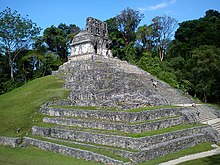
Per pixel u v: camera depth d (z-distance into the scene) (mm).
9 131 29672
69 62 49781
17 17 58250
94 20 51844
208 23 68750
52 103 34250
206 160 20562
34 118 31609
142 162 20156
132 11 74062
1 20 56375
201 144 26000
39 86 42938
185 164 19547
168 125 26688
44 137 27438
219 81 47656
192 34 69000
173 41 72250
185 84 49125
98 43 51594
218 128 30547
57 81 42281
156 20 72250
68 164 20594
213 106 40656
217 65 45250
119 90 33094
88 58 47938
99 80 36906
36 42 65062
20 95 40812
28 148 26234
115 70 41969
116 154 21000
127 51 70062
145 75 44406
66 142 24984
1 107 36688
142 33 71500
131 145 21312
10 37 58031
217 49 48312
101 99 32156
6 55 62062
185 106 35000
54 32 71938
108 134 23312
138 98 30578
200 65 47219
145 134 22797
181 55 65000
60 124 28906
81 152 22078
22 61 63125
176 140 23844
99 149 22203
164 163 20219
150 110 26625
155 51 73688
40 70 63781
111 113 26000
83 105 31609
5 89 54906
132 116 24688
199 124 29578
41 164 20984
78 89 37188
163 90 40656
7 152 25203
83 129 25875
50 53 65688
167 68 54562
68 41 73000
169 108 28953
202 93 49688
